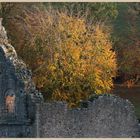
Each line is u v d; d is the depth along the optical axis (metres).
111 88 109.50
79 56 93.12
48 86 90.69
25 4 109.94
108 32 113.94
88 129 71.69
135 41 117.50
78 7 113.25
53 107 71.06
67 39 93.62
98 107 71.75
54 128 71.12
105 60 96.06
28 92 72.19
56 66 91.19
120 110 72.38
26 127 71.56
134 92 109.69
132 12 121.88
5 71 72.69
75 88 91.12
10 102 72.56
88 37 95.69
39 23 100.38
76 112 71.31
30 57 95.69
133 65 114.50
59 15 97.56
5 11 107.31
